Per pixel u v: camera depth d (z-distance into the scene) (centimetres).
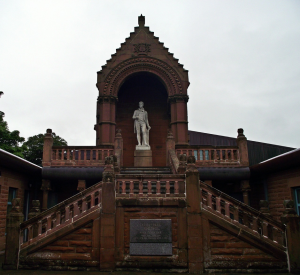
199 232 920
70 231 928
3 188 1325
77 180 1563
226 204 965
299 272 888
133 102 2259
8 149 2673
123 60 2000
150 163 1847
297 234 914
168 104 2094
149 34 2061
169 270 897
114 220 930
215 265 903
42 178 1548
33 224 944
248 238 920
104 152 1573
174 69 1989
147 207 948
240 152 1563
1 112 2866
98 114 2245
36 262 909
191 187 955
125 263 903
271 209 1505
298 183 1280
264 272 898
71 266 905
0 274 848
